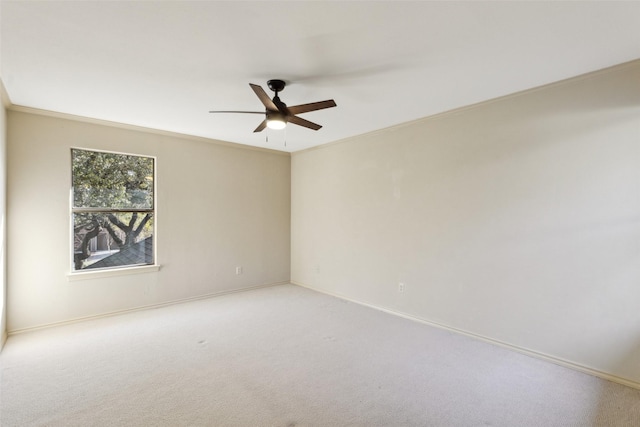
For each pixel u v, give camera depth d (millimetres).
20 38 2043
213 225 4812
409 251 3898
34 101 3178
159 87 2828
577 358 2641
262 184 5387
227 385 2381
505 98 3031
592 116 2559
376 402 2182
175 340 3197
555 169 2750
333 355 2887
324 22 1889
